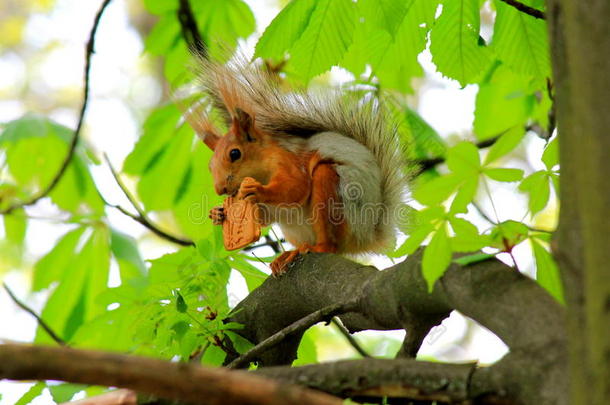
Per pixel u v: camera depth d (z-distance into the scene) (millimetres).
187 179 12109
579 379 4270
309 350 8914
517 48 8445
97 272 11578
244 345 7801
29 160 12602
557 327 5012
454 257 5906
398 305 6203
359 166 8867
